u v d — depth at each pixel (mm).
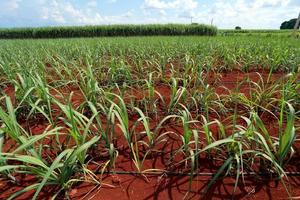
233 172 1994
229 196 1793
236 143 1977
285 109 2869
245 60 5602
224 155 2170
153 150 2314
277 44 7562
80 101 3420
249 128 1947
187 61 4410
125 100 3404
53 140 2463
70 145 2354
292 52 6035
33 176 2004
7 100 1964
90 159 2164
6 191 1849
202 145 2328
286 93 2869
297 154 2217
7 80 4227
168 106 3066
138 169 2020
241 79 4512
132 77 4434
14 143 2414
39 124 2859
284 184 1712
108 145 2197
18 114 2980
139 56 5641
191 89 3418
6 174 1925
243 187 1868
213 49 6707
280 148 1887
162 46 7195
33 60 5184
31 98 2918
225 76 4801
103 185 1917
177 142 2445
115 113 2119
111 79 4270
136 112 3090
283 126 2676
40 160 1691
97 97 3074
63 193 1830
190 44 7941
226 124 2736
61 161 2080
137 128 2719
